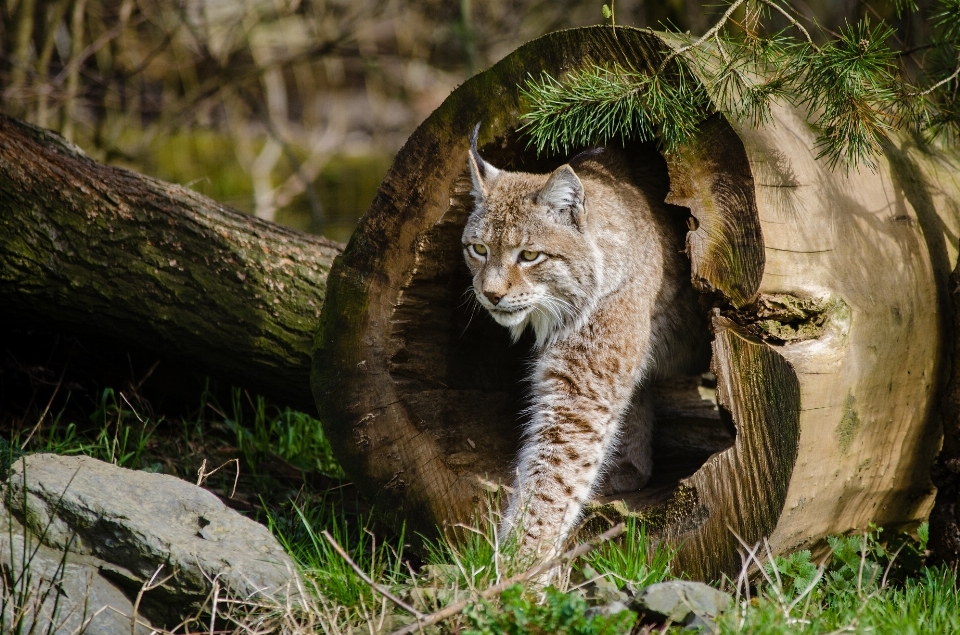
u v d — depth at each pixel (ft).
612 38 26.35
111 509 24.61
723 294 25.16
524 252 28.35
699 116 25.36
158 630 22.57
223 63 63.31
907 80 32.48
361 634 22.93
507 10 74.59
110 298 32.81
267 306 34.14
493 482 27.94
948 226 29.96
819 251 25.39
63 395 37.09
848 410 25.27
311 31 68.49
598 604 22.95
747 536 24.95
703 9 54.34
